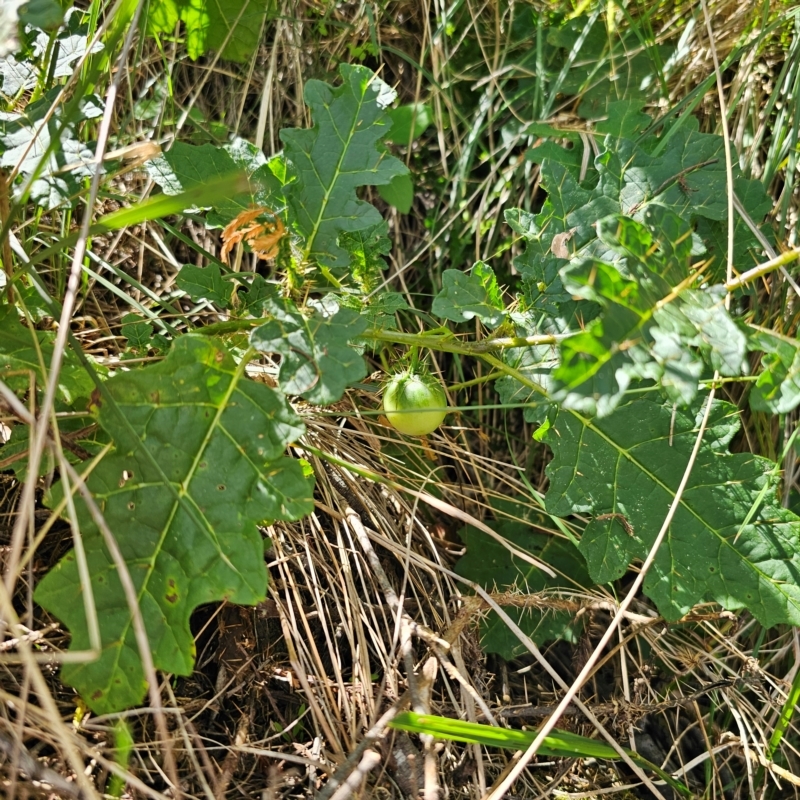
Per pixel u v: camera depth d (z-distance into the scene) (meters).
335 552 0.36
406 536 0.38
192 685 0.31
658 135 0.42
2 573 0.29
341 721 0.31
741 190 0.36
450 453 0.43
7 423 0.29
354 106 0.31
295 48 0.45
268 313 0.30
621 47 0.45
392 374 0.37
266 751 0.28
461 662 0.33
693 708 0.39
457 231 0.46
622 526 0.33
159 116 0.42
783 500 0.41
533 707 0.34
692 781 0.37
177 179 0.31
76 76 0.30
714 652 0.40
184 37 0.44
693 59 0.44
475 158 0.47
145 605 0.25
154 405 0.27
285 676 0.32
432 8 0.46
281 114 0.45
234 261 0.43
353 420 0.40
